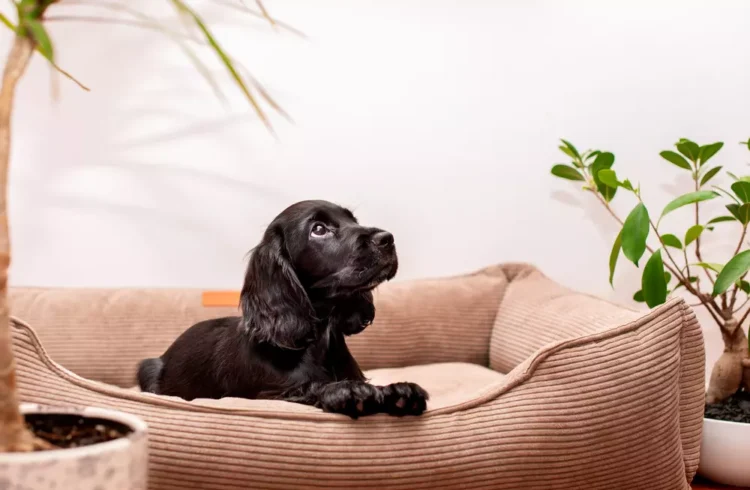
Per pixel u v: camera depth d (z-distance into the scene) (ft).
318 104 10.36
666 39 10.36
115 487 3.18
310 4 10.24
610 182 8.16
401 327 9.68
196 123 10.20
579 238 10.66
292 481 5.48
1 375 3.27
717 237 10.40
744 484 7.62
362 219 10.53
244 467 5.46
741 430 7.39
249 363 6.64
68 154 10.06
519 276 10.21
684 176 10.44
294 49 10.25
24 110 9.94
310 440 5.51
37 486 3.00
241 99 10.25
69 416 3.77
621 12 10.37
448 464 5.66
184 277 10.35
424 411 5.79
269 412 5.59
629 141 10.50
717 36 10.32
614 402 6.13
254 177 10.34
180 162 10.22
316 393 6.14
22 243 10.07
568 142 9.57
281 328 6.47
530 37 10.45
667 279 8.57
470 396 6.15
